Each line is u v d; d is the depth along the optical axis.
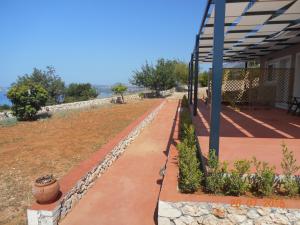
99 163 5.13
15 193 4.19
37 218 3.36
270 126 6.71
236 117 8.33
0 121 11.58
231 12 5.44
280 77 10.79
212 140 3.61
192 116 8.66
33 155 6.06
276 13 5.62
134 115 12.62
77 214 3.82
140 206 4.06
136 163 6.03
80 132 8.66
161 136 8.75
